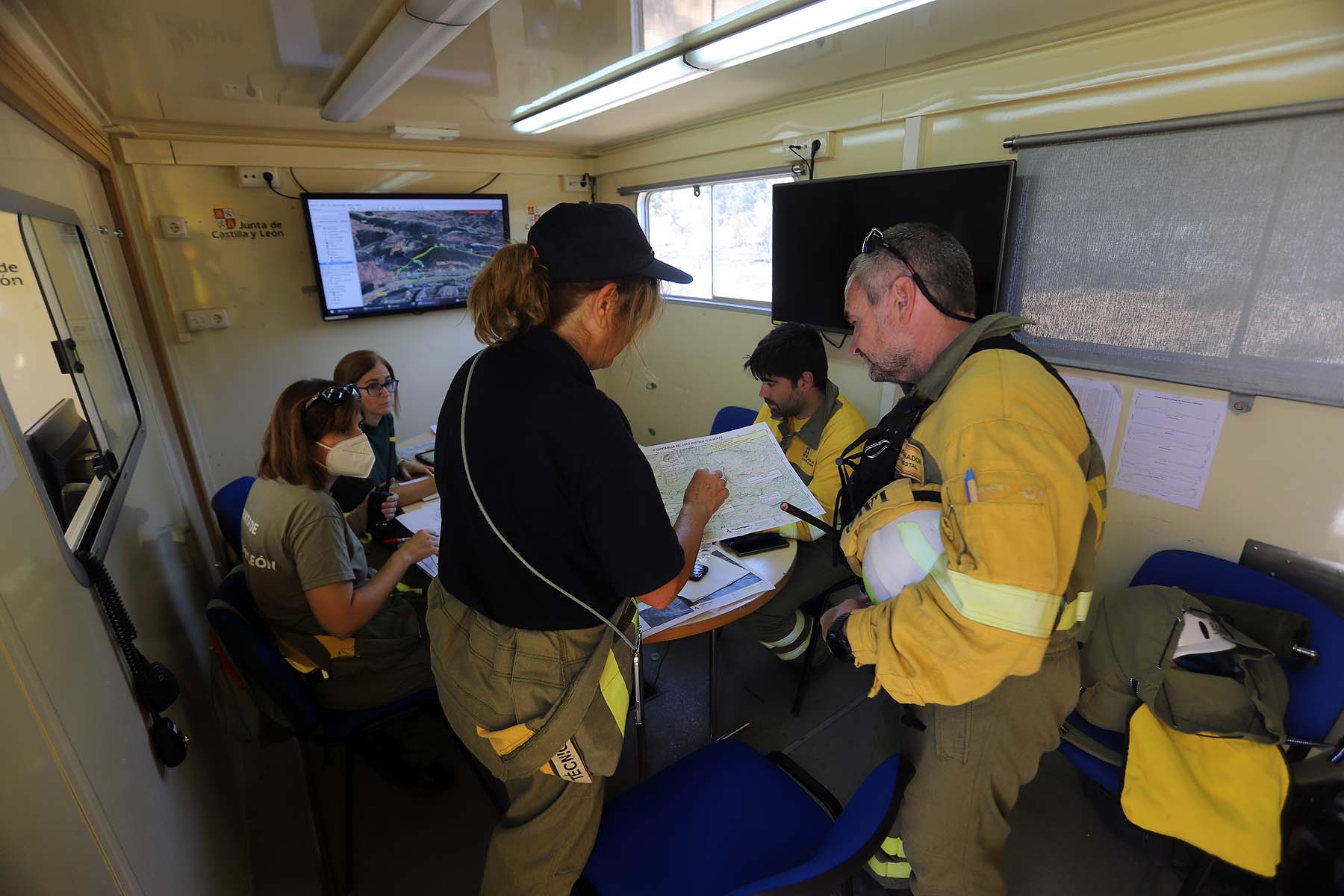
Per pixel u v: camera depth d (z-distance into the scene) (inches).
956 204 81.2
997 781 45.5
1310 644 54.7
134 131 107.0
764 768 52.6
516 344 34.8
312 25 61.4
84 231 66.4
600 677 38.1
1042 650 34.1
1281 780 50.0
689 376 151.9
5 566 27.1
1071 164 73.0
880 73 87.9
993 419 35.2
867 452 48.2
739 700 87.5
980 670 35.0
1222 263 63.7
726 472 63.3
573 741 37.8
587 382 35.0
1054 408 36.5
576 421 32.6
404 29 54.1
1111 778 55.7
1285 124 57.5
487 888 44.4
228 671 56.9
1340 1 53.3
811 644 83.0
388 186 137.8
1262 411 64.5
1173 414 71.0
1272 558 66.2
